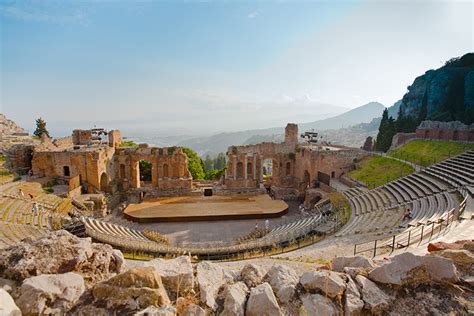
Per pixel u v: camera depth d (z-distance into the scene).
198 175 70.81
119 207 46.34
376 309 7.20
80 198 42.19
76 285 6.86
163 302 6.85
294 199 52.75
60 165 47.12
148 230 35.69
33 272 7.23
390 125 74.06
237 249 27.58
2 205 32.56
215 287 7.99
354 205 36.50
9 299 5.91
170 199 48.53
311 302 7.32
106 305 6.64
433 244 10.20
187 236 35.00
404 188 35.38
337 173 51.09
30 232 27.12
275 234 30.84
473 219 19.36
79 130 55.44
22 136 70.88
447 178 33.59
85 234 29.78
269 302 7.03
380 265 8.09
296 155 55.06
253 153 53.47
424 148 49.81
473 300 7.45
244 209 43.03
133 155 52.31
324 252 20.91
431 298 7.55
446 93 100.44
